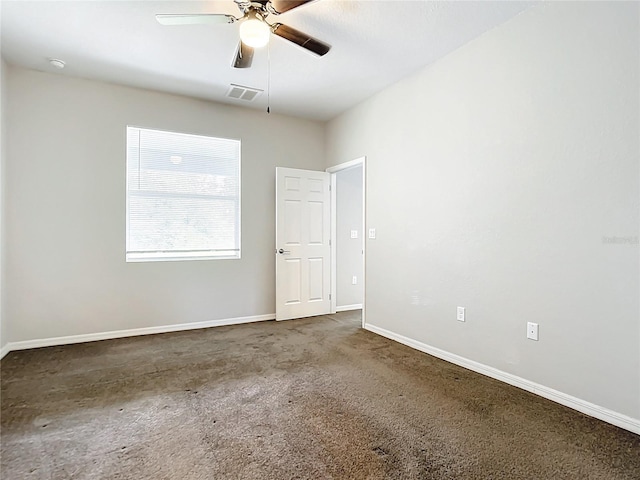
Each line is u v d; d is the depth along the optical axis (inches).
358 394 94.3
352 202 205.0
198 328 162.7
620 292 78.6
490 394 94.5
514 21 99.6
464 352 115.1
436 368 113.7
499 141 103.9
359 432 75.9
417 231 133.6
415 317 134.6
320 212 189.5
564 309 88.7
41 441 72.5
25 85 131.6
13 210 129.7
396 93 143.4
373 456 67.6
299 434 75.1
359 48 116.6
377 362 118.9
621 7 77.9
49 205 135.5
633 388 76.7
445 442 72.2
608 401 80.6
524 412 84.7
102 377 105.6
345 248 203.2
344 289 203.3
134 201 152.3
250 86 147.9
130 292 149.6
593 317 83.2
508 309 101.8
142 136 153.5
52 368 112.4
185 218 162.2
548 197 91.8
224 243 170.7
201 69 132.6
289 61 125.8
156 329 154.3
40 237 134.2
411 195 136.3
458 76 116.7
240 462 65.8
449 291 120.4
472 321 112.5
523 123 97.5
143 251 153.9
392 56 122.0
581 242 85.2
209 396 93.0
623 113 77.7
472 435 74.8
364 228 162.6
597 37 81.7
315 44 97.0
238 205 173.3
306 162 189.6
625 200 77.6
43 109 134.4
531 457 67.6
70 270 139.2
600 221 81.7
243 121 172.7
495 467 64.6
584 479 61.6
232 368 113.0
